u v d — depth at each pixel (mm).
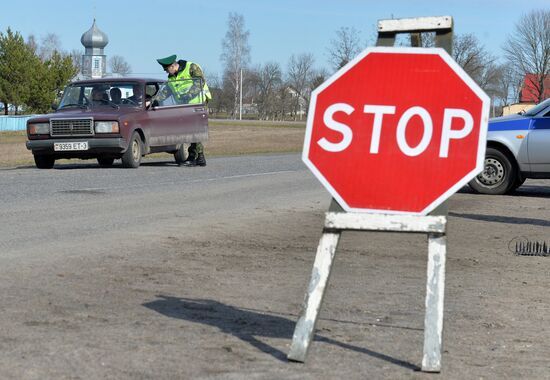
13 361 5797
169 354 6086
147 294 8078
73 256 9867
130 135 24734
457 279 9625
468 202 18469
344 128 5938
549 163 19812
